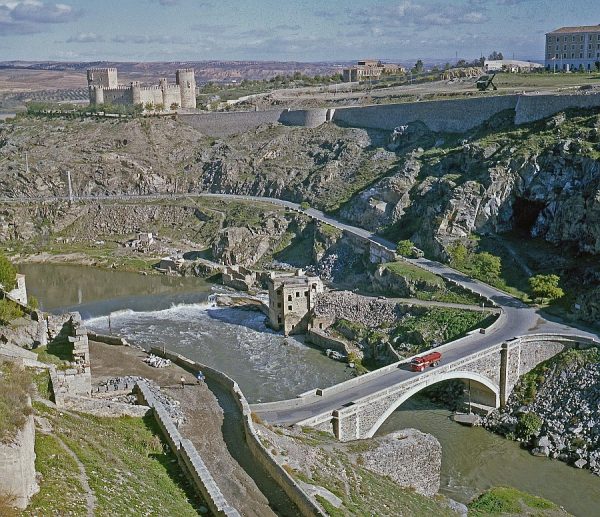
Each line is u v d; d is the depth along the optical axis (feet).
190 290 533.55
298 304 423.64
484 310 373.20
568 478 263.70
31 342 234.99
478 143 528.63
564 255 416.46
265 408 254.27
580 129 471.21
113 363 262.47
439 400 328.70
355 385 277.64
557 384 312.71
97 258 626.64
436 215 485.97
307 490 171.73
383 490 203.92
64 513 113.60
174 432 170.09
